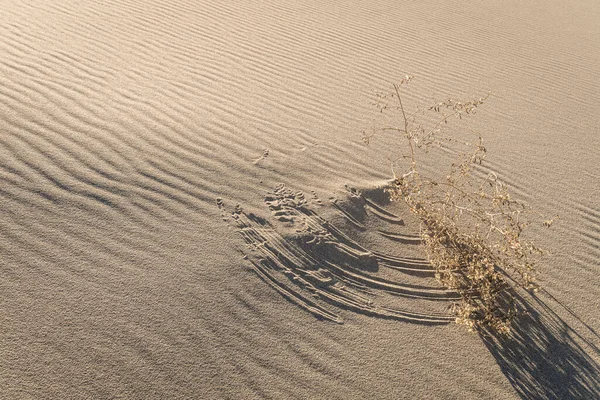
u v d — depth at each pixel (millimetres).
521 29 9391
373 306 3641
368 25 8664
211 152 4738
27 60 5789
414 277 3969
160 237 3725
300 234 3986
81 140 4508
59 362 2834
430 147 5531
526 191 5098
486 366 3371
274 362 3119
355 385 3092
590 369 3471
